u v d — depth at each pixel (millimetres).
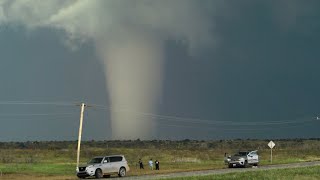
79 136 64875
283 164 70062
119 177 49438
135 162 83312
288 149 141625
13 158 86375
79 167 49156
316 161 80375
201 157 98125
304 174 41406
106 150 119000
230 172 49344
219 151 126750
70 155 102062
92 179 47031
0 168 61625
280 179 36438
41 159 88875
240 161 62750
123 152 112250
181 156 100812
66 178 49188
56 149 130500
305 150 132500
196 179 37562
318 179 37000
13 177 50750
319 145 165125
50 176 52594
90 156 101562
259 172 44500
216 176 40406
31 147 149625
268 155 104312
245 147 163375
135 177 47594
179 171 56125
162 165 73750
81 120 65438
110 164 50312
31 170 60125
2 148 144750
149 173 53719
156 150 125000
